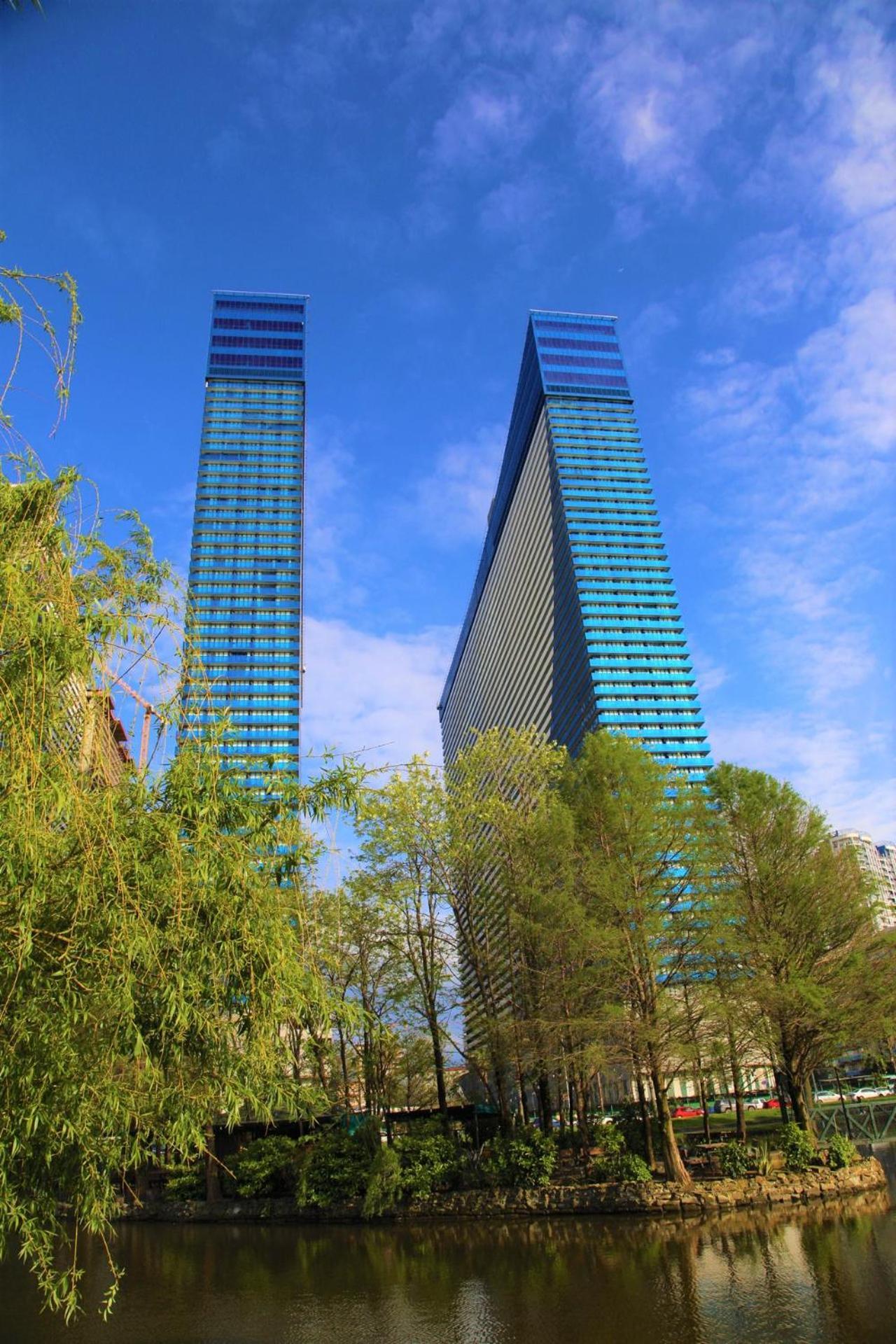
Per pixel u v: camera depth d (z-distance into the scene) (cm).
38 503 940
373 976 3528
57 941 826
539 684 18088
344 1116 3506
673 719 15125
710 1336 1401
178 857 888
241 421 19688
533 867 3244
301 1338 1606
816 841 3234
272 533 18450
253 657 16950
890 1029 2941
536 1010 3155
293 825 1090
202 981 954
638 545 16825
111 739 966
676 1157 2809
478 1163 3206
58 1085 816
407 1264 2328
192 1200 3919
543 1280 1962
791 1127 3008
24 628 820
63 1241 899
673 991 2983
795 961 3089
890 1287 1584
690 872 2955
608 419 18475
